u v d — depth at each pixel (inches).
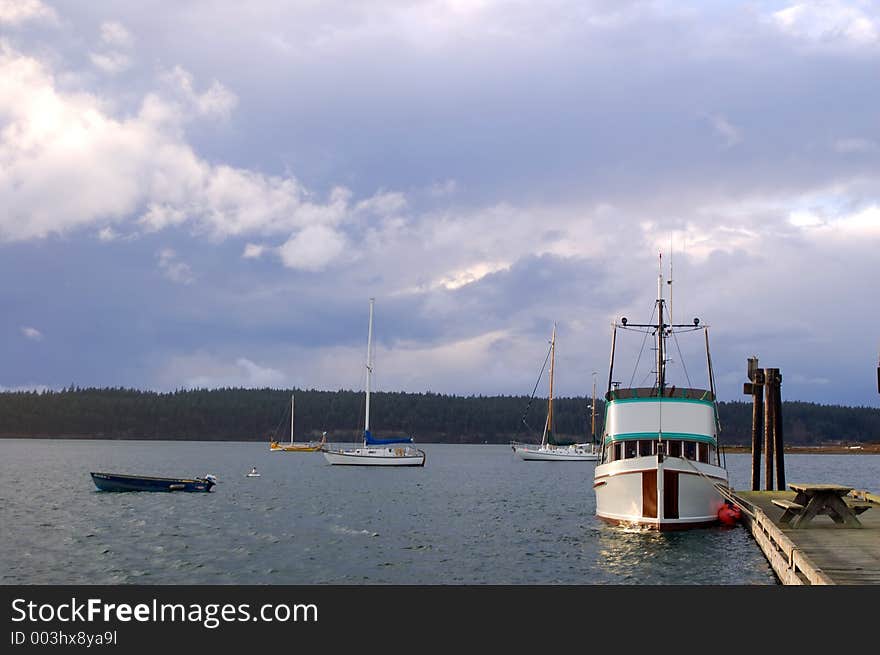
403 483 3816.4
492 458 7583.7
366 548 1695.4
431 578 1386.6
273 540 1812.3
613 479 1800.0
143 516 2262.6
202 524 2094.0
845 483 4183.1
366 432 5191.9
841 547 1206.9
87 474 4298.7
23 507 2486.5
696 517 1769.2
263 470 4960.6
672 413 1809.8
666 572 1408.7
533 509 2559.1
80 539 1815.9
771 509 1831.9
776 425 2338.8
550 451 6412.4
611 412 1877.5
